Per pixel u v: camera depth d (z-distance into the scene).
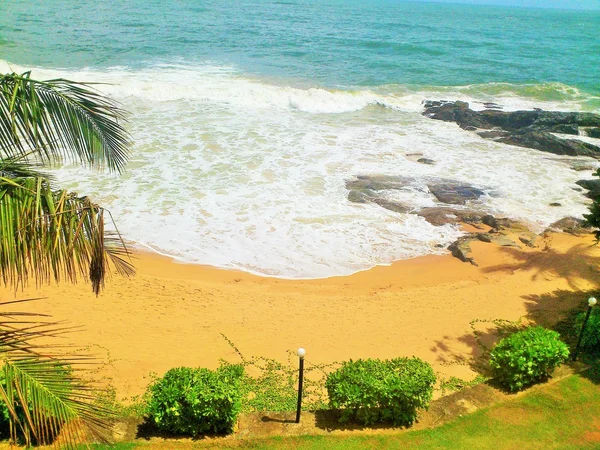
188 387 7.93
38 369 4.82
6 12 49.34
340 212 16.89
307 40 50.47
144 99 26.45
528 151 23.61
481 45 58.69
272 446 7.87
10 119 5.73
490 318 12.12
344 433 8.20
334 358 10.48
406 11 128.25
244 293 12.68
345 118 26.83
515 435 8.27
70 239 5.16
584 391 9.30
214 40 45.47
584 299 12.91
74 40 39.41
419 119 27.44
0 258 5.05
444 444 8.02
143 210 16.17
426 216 16.95
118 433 7.96
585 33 94.81
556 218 17.47
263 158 20.48
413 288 13.38
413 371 8.62
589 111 31.02
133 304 11.89
